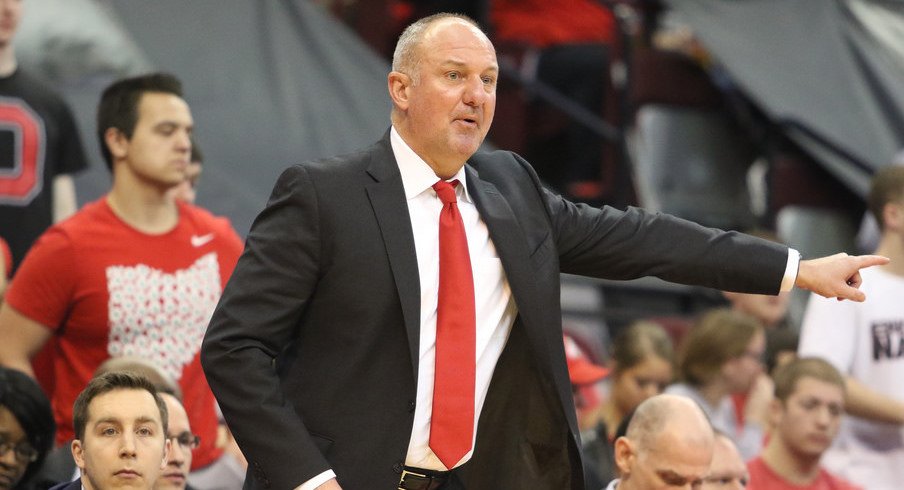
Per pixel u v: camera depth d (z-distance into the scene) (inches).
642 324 871.7
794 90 1198.3
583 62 1226.0
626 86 1189.7
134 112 705.6
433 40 467.2
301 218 458.0
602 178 1197.7
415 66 468.4
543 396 479.2
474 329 464.1
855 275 491.8
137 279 697.0
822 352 863.7
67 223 698.8
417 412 460.8
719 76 1242.6
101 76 926.4
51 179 820.0
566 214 496.4
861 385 845.8
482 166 496.1
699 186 1227.9
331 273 458.0
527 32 1264.8
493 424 482.3
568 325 1084.5
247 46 1014.4
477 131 468.4
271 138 967.6
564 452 478.6
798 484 822.5
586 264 498.0
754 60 1202.6
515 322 481.4
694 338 880.3
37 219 807.7
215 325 455.5
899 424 846.5
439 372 458.9
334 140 986.1
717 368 868.0
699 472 642.2
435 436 455.8
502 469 480.7
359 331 457.7
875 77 1231.5
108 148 714.2
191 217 729.0
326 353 460.8
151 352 695.7
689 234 495.5
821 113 1193.4
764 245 493.7
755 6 1248.8
